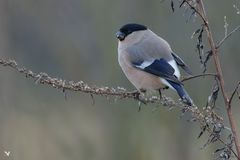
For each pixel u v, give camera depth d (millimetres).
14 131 14586
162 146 14734
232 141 5422
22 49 16578
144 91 8383
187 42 14828
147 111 14609
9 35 16094
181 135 14594
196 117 5539
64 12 16297
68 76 16156
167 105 5906
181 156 14617
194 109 5578
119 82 14906
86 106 15664
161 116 14531
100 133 15070
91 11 15500
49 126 15102
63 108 15625
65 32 16297
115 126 14844
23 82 15453
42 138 14789
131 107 14734
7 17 15984
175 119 14578
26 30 16422
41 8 16422
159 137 14734
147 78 8148
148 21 14977
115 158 14703
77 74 16062
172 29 14938
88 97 15680
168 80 7828
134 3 15023
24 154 14195
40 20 16453
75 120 15422
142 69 8164
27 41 16516
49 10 16422
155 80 8078
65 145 14789
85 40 16031
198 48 5578
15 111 15039
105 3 15055
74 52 16141
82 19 16125
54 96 15891
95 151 14797
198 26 14828
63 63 16266
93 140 15000
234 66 15086
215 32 14703
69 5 16297
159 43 8391
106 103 15203
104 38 15031
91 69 15875
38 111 15297
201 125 5500
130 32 8602
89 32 15953
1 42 15719
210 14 14672
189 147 14594
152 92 8406
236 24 14773
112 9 15031
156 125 14641
